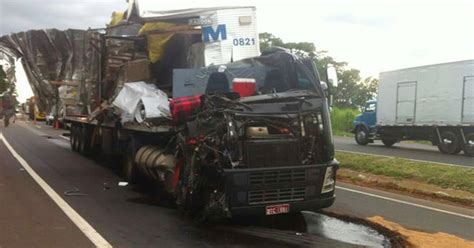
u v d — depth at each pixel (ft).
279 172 24.11
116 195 33.22
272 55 29.43
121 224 25.40
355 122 87.66
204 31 34.96
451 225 27.07
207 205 25.18
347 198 34.24
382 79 82.12
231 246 21.91
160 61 36.19
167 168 29.58
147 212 28.32
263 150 24.29
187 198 26.04
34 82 49.67
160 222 26.04
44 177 40.01
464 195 35.14
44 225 24.66
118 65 41.19
